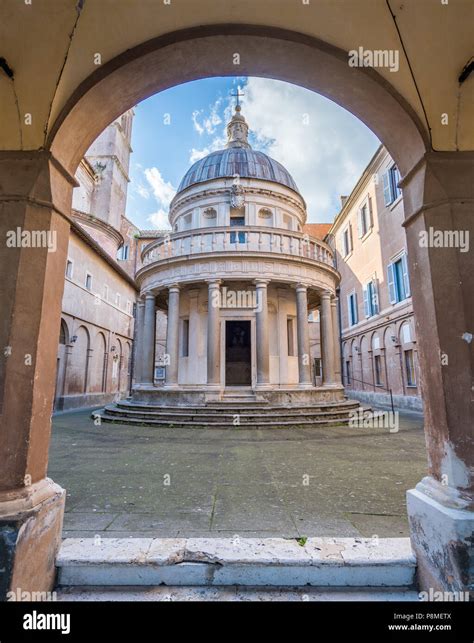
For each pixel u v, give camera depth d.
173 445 8.77
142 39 3.19
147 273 16.41
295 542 3.28
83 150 3.59
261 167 20.14
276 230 15.41
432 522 2.75
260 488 5.20
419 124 3.21
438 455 2.94
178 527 3.74
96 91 3.25
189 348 16.86
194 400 13.70
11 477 2.68
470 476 2.71
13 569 2.41
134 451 8.02
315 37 3.22
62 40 3.02
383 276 21.77
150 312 16.44
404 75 3.20
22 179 3.06
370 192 23.59
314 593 2.85
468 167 3.21
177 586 2.92
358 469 6.34
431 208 3.17
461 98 3.22
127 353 28.53
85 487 5.25
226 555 3.01
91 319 21.17
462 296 2.95
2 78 3.01
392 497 4.77
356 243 26.27
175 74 3.54
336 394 15.16
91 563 2.94
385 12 3.04
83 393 20.45
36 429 2.89
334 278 17.31
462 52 3.09
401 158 3.59
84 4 2.91
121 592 2.85
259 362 14.04
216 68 3.55
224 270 14.55
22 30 2.93
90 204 30.59
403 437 10.00
